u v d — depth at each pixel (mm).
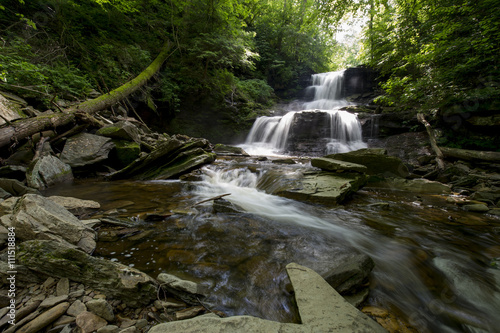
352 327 1359
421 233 3143
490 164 6262
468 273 2246
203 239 2668
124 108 9969
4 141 4328
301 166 6902
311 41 21672
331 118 11914
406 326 1574
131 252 2305
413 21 9836
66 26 8422
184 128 13234
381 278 2113
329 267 2191
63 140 5633
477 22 6582
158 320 1480
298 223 3330
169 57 12336
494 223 3541
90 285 1656
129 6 8875
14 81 5848
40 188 4137
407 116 9953
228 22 11773
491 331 1587
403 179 5949
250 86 16484
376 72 16828
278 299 1752
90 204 3400
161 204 3854
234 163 7238
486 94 6414
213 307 1637
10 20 7473
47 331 1282
